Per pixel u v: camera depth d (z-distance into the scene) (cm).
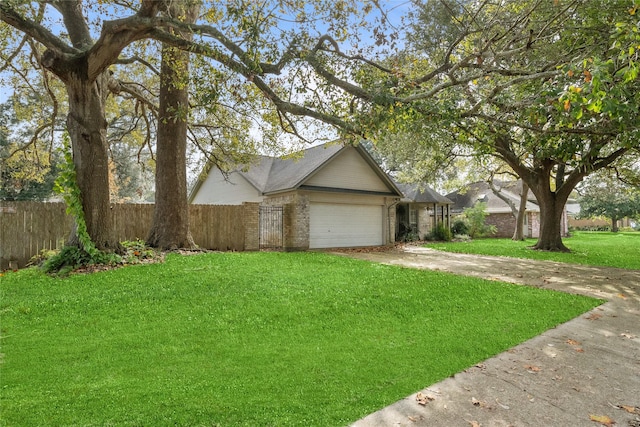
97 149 895
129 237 1238
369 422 281
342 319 546
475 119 715
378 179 1958
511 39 671
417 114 658
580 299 697
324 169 1728
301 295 673
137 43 1103
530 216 2916
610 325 547
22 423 262
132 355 397
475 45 781
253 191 1944
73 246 881
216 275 809
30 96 1427
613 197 2556
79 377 340
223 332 477
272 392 319
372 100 660
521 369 388
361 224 1903
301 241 1616
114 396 304
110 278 758
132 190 3425
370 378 353
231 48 682
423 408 304
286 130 1054
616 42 480
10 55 1105
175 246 1153
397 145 1641
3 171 2091
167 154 1162
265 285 742
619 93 440
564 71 506
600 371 386
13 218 1026
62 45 810
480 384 351
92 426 261
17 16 717
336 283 786
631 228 4606
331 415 287
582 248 1823
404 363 391
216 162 1576
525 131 749
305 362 386
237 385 330
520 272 1026
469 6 807
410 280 841
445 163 1738
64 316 535
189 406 290
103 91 955
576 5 650
